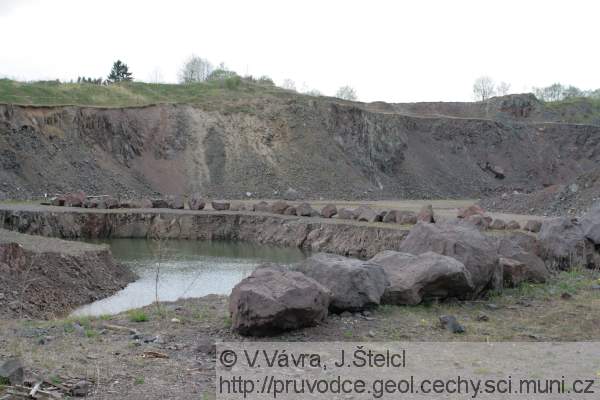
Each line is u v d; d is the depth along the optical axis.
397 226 27.89
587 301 11.91
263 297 8.91
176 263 23.25
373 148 68.31
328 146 62.09
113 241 30.28
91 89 66.44
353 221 30.25
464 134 80.81
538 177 81.06
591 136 89.88
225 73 105.19
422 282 11.02
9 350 7.95
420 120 79.31
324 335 9.14
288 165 58.72
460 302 11.53
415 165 72.12
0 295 13.56
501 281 12.48
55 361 7.51
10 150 44.31
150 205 36.19
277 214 33.41
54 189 44.34
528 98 105.25
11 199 40.41
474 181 74.38
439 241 12.30
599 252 16.70
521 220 31.41
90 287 16.39
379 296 10.48
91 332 9.23
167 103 61.34
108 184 48.50
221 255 25.95
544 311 11.11
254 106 64.81
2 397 6.09
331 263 10.57
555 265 16.02
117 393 6.59
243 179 56.00
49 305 14.35
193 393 6.71
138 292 17.11
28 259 15.37
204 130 60.03
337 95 115.50
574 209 34.81
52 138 48.69
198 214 32.62
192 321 10.12
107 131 53.59
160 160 55.88
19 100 55.84
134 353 8.14
